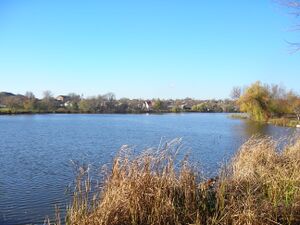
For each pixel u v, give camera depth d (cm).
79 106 13100
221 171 1050
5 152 2856
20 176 1878
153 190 802
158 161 876
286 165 1127
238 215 773
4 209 1279
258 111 7375
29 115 11044
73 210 791
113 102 13775
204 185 888
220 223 779
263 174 985
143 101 15662
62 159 2477
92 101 13375
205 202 841
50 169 2083
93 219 739
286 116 7338
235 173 1041
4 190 1560
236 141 3478
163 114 13300
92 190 976
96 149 3038
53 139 3934
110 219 743
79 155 2678
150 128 5641
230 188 915
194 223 772
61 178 1817
